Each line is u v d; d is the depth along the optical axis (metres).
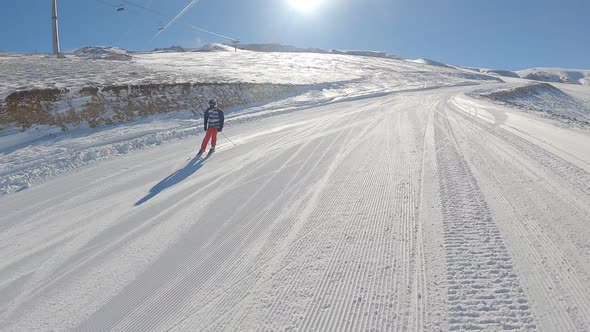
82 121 13.17
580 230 4.24
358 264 3.81
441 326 2.84
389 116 15.27
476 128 11.55
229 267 3.94
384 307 3.12
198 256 4.21
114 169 8.42
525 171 6.62
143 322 3.14
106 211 5.80
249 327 2.99
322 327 2.93
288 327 2.95
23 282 3.85
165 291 3.57
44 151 10.24
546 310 2.93
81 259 4.29
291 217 5.16
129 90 15.73
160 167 8.45
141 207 5.91
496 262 3.66
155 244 4.57
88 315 3.27
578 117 36.53
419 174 6.67
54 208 6.07
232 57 55.47
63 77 18.09
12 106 12.13
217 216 5.37
